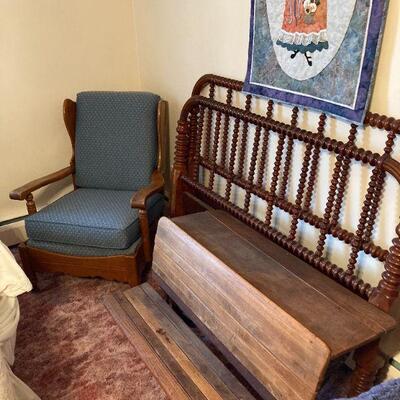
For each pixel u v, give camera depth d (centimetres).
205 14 191
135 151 233
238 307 134
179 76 227
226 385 137
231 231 173
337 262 157
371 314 126
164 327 161
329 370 127
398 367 151
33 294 213
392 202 131
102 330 189
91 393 158
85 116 238
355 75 128
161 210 237
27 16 218
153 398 156
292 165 165
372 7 118
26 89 231
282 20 147
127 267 201
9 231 249
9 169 240
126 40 255
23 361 172
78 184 245
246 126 176
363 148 135
